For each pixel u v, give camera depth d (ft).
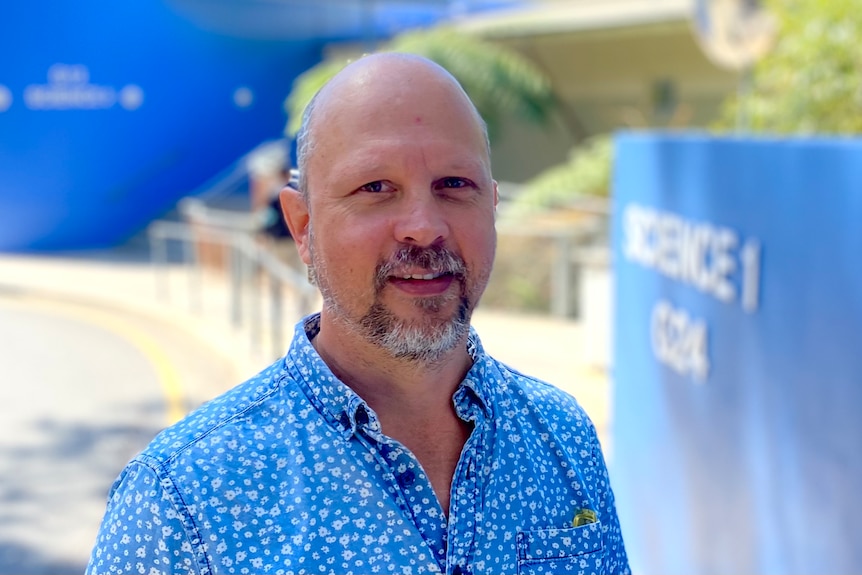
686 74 48.16
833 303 9.31
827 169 9.40
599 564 5.43
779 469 10.47
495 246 5.25
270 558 4.70
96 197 55.72
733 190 11.51
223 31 57.21
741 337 11.35
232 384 27.22
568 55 52.60
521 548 5.23
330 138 5.06
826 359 9.43
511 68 46.50
